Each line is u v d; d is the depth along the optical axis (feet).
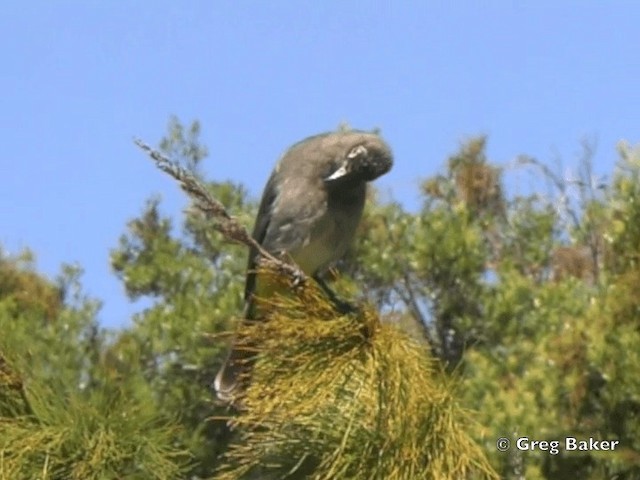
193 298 54.54
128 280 57.16
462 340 53.98
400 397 22.70
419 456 22.49
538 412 43.34
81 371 41.96
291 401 22.74
